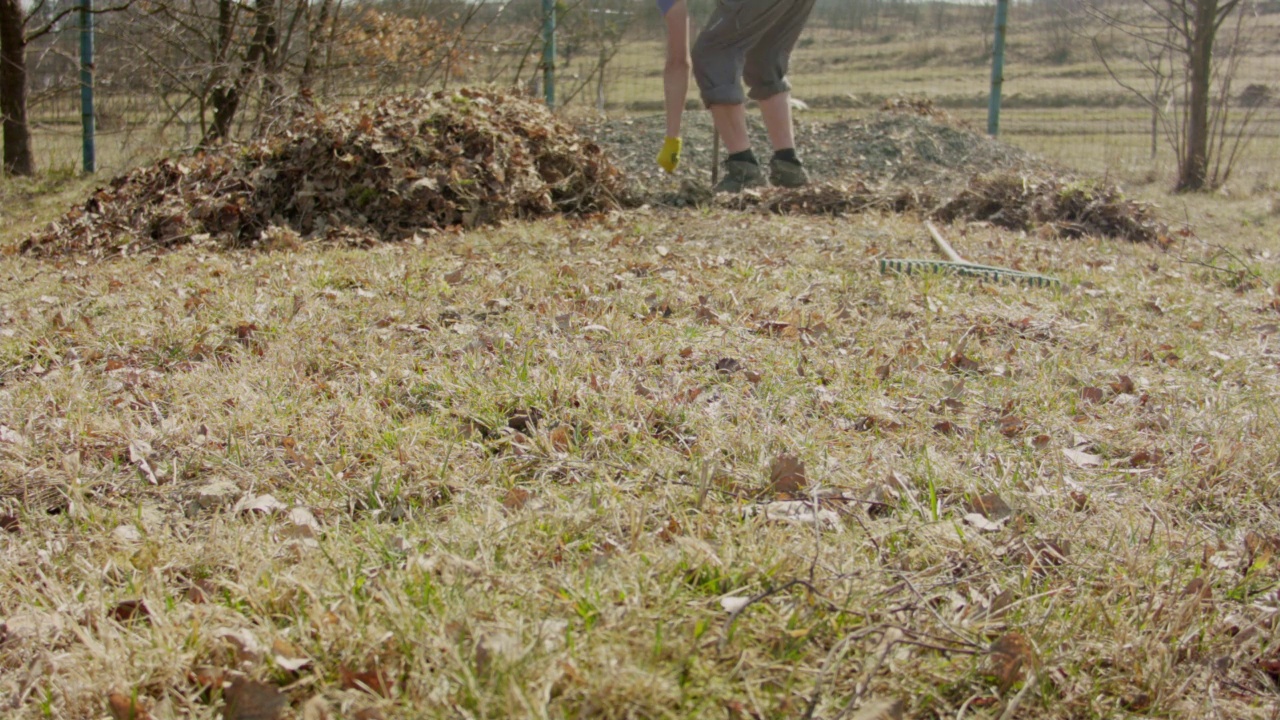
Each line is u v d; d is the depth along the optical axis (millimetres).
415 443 2717
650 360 3398
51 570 2135
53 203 8578
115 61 10711
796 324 3934
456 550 2107
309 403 3018
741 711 1619
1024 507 2420
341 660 1747
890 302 4320
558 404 2953
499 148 6973
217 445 2762
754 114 10500
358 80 10273
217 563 2168
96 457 2721
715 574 1980
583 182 7328
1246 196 10086
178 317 4066
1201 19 10539
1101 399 3293
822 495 2408
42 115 11641
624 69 12547
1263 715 1782
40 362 3643
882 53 21875
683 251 5426
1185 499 2562
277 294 4375
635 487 2438
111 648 1800
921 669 1775
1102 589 2102
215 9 10258
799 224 6473
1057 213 7176
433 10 10625
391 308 4090
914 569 2139
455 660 1666
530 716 1536
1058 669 1832
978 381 3385
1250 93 15164
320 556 2119
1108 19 11875
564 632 1776
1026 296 4590
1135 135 14602
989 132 12125
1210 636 1965
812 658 1768
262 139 7398
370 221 6457
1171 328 4293
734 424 2850
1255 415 3170
